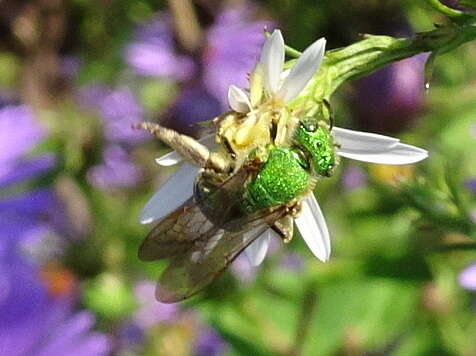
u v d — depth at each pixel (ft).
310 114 0.17
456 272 0.27
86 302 0.25
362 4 0.28
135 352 0.27
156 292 0.17
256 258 0.18
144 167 0.28
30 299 0.25
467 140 0.26
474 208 0.22
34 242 0.26
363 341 0.27
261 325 0.26
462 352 0.28
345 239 0.27
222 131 0.17
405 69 0.26
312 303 0.26
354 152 0.17
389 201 0.27
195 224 0.17
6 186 0.26
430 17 0.27
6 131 0.27
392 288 0.27
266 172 0.17
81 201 0.27
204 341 0.28
